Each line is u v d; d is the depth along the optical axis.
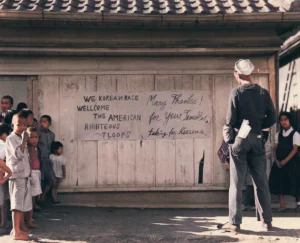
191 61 9.23
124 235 6.73
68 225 7.38
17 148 6.48
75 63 9.16
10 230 7.01
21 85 9.19
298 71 12.20
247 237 6.54
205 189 9.16
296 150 8.55
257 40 9.13
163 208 8.98
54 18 8.48
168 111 9.22
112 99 9.19
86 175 9.14
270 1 9.27
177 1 9.39
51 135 8.86
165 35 9.06
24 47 8.92
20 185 6.48
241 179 6.77
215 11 8.78
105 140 9.18
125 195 9.15
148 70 9.18
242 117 6.74
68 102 9.16
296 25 8.93
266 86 9.30
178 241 6.42
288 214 8.38
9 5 8.71
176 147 9.20
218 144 9.22
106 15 8.50
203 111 9.23
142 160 9.19
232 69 9.23
